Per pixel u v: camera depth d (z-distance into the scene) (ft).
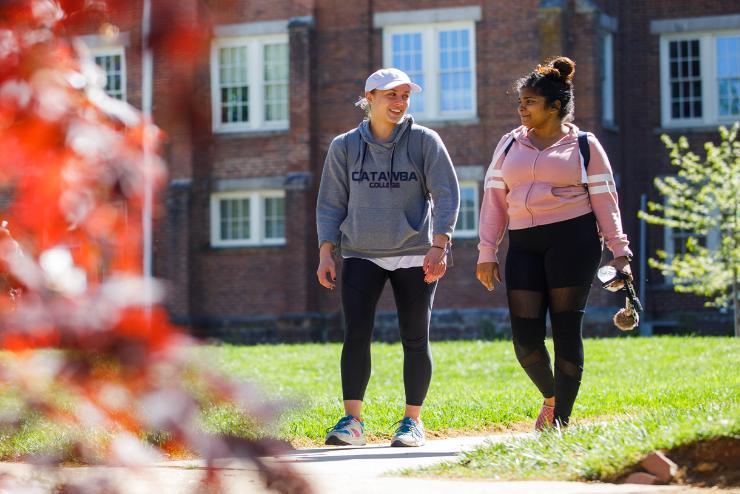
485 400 38.34
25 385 5.38
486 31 98.02
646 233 103.96
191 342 5.56
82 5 5.71
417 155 27.76
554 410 25.93
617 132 100.89
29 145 5.49
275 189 101.60
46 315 5.29
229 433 5.83
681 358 57.52
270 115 102.83
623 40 103.24
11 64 5.58
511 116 97.35
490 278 27.30
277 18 101.60
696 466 17.78
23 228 5.52
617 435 20.29
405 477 19.58
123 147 5.65
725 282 82.64
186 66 5.76
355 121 100.37
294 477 5.81
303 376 55.16
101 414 5.62
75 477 6.13
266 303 101.45
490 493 16.35
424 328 27.84
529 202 25.88
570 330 25.73
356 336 27.68
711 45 104.27
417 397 27.78
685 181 103.50
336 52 100.83
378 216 27.61
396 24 99.76
